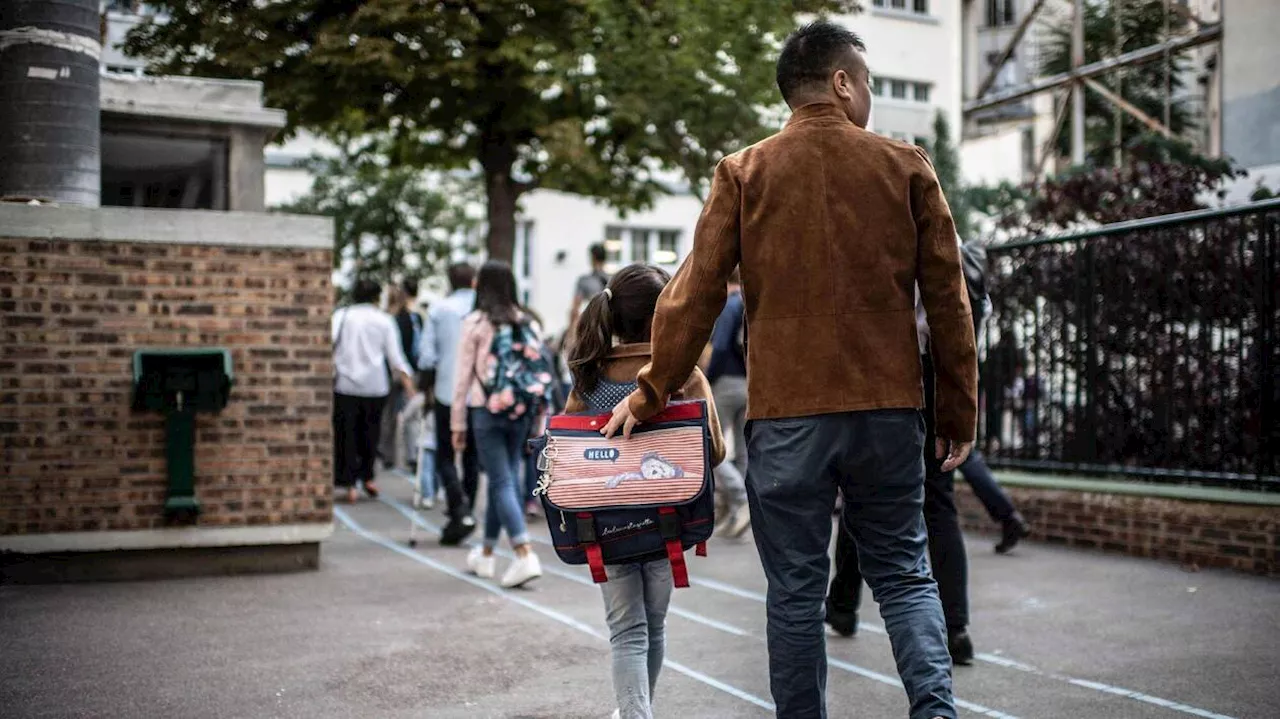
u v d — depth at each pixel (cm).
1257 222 664
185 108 726
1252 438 669
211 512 675
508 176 1667
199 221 673
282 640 517
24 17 670
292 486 693
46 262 643
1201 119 1437
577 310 1047
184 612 575
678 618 565
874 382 296
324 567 715
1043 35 1719
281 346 691
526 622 555
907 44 2116
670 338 307
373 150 1802
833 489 303
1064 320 805
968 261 495
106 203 791
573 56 1438
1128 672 446
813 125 309
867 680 445
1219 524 671
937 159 1680
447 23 1453
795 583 301
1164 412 727
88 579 656
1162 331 728
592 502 329
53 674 457
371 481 1129
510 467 653
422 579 674
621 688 341
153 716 402
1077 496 768
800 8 1340
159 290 665
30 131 670
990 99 1806
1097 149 1606
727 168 312
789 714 301
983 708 403
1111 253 766
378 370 1086
